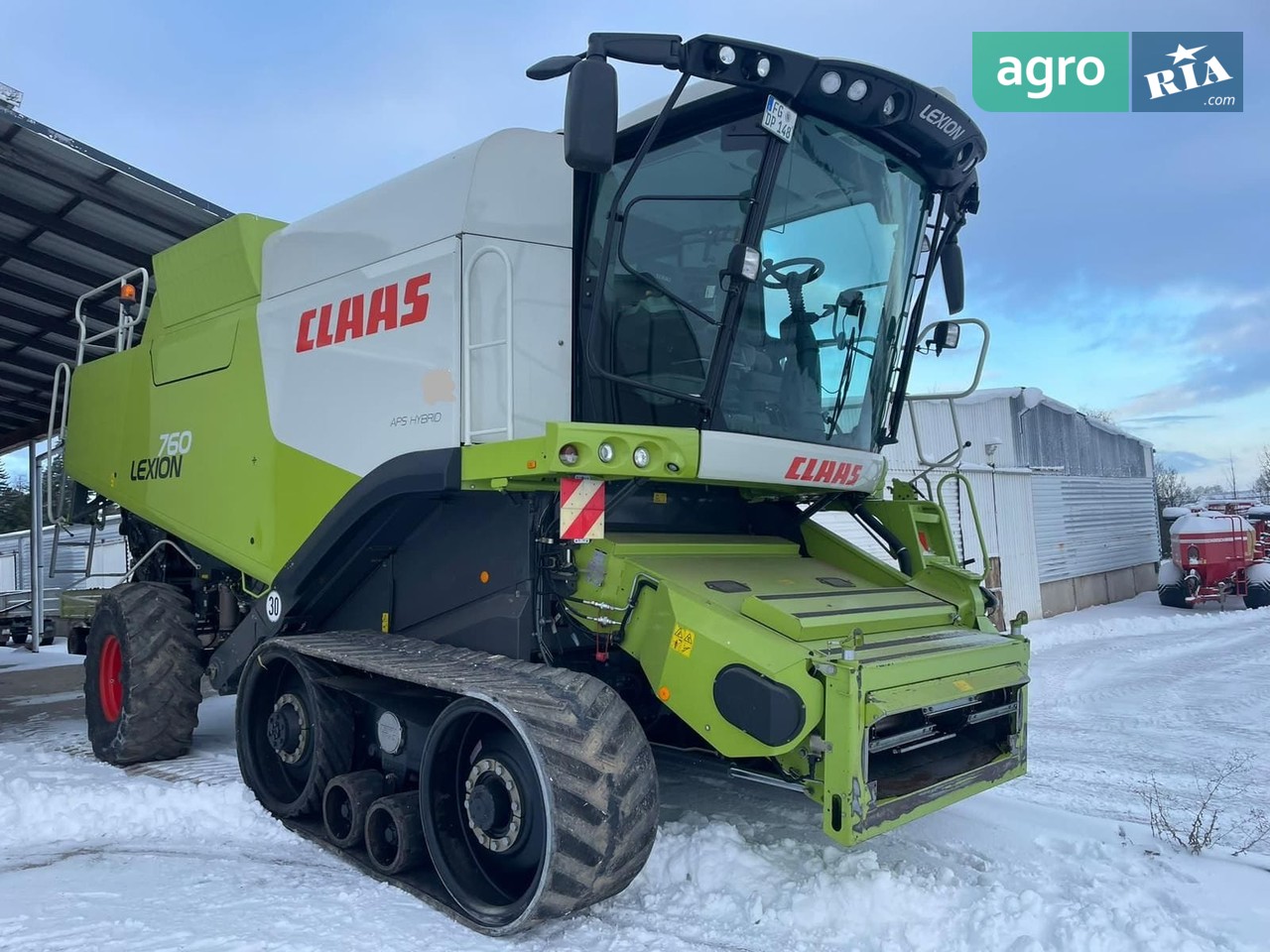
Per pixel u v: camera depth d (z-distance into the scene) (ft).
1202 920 10.75
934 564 14.74
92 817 14.90
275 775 15.28
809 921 10.58
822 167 12.72
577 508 11.10
